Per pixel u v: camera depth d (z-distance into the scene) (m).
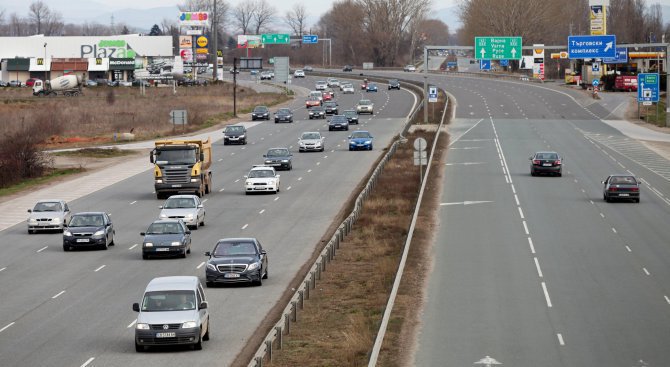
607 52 123.12
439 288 43.94
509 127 132.25
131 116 149.00
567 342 34.22
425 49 132.38
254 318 37.97
